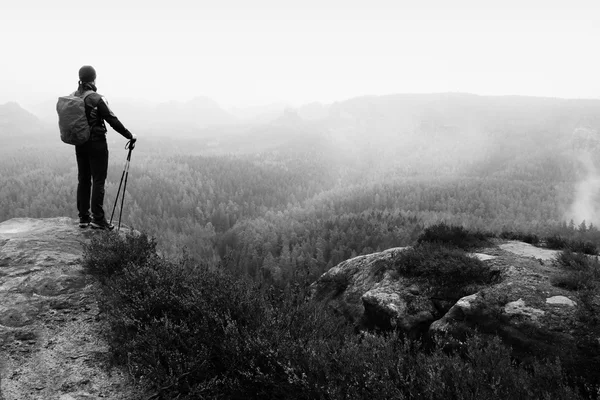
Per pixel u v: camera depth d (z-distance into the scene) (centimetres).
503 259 586
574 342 369
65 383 271
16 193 11038
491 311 443
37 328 335
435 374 229
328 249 6316
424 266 602
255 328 298
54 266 432
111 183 11800
